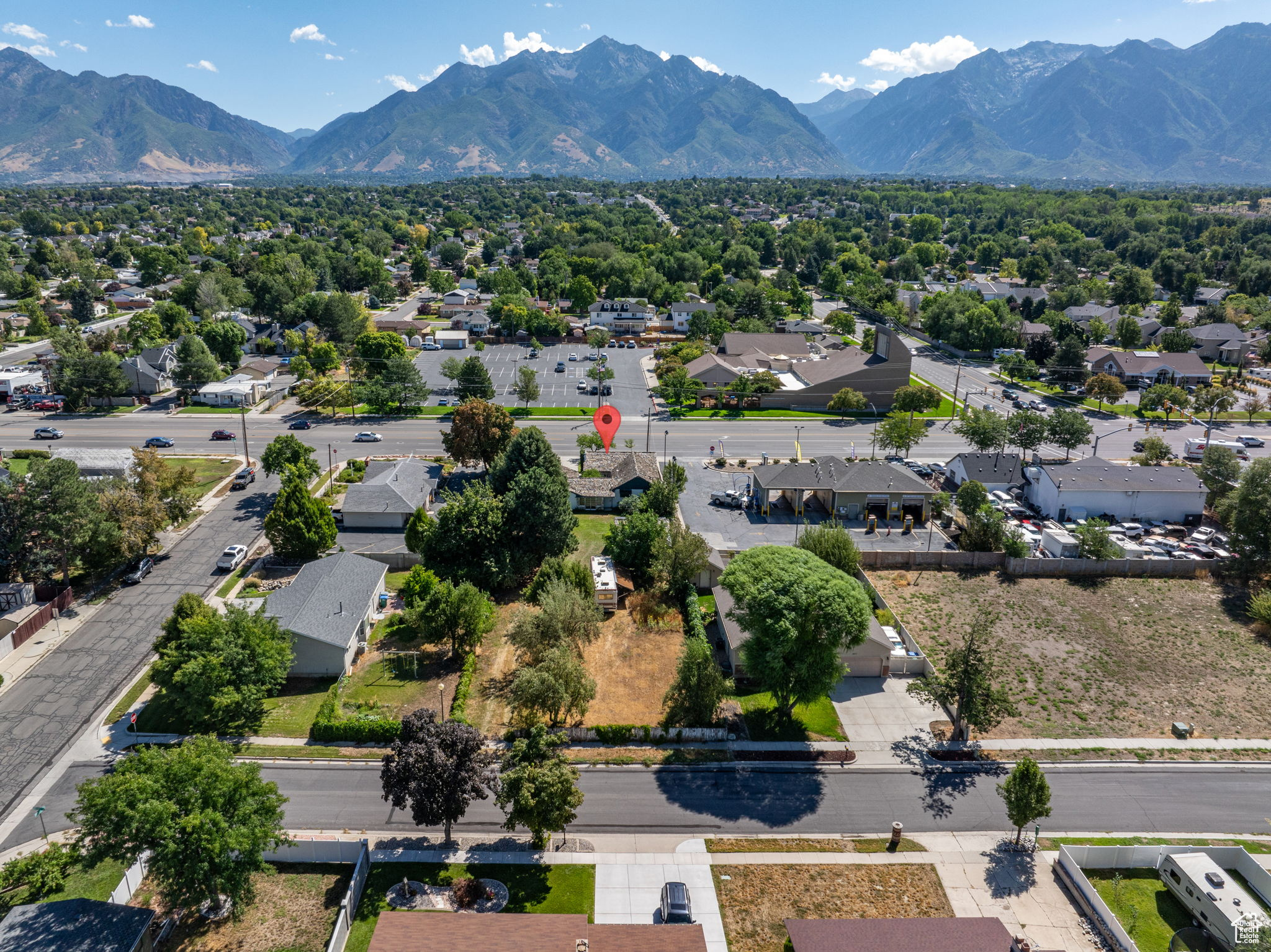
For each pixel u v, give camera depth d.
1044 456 116.94
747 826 47.91
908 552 80.69
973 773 52.84
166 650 56.03
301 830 46.94
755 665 54.97
